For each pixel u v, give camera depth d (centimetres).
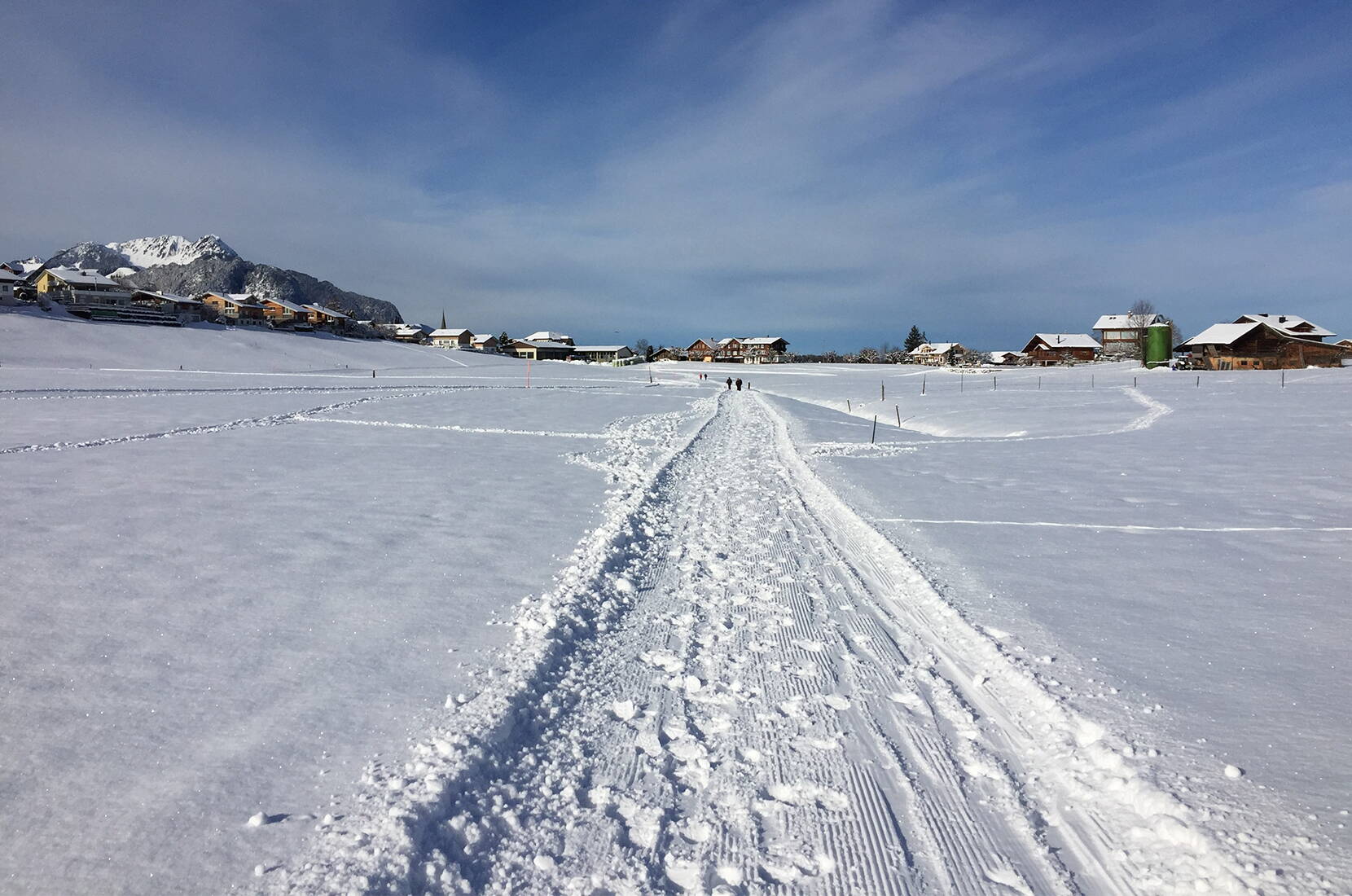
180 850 305
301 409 2569
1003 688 475
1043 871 307
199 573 693
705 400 3869
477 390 3953
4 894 276
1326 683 464
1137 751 387
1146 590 666
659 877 302
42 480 1138
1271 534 862
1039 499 1102
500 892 290
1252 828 318
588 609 611
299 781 358
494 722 408
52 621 561
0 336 5556
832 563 785
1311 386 3406
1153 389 3662
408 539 838
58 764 369
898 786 368
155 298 9175
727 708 452
